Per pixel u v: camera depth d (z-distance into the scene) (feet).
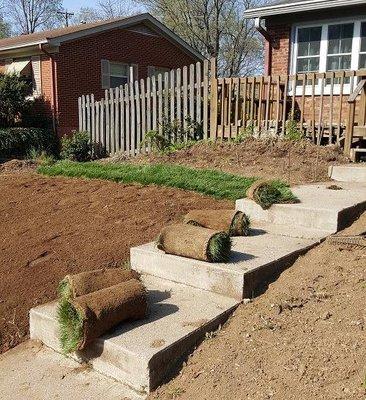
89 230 16.58
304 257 12.88
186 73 34.19
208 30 110.73
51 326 10.95
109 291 10.20
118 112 40.40
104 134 42.27
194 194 19.94
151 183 22.07
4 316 12.35
